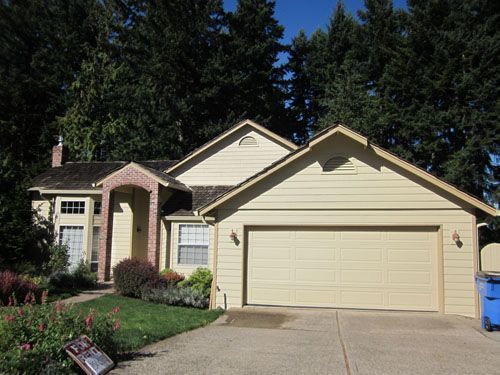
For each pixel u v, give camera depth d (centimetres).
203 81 3347
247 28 3572
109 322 750
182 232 1845
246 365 729
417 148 2975
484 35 2922
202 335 966
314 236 1336
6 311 748
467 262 1228
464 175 2811
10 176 1967
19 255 1805
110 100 3572
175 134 3422
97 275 1828
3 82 3544
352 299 1297
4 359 584
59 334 661
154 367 710
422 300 1260
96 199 2078
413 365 740
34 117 3688
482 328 1048
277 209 1347
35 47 3884
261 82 3541
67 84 3744
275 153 2031
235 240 1355
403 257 1280
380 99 3127
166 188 1914
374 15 3609
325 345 876
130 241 1950
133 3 3841
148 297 1381
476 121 2802
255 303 1342
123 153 3384
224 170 2061
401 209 1277
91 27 3872
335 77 3659
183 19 3500
